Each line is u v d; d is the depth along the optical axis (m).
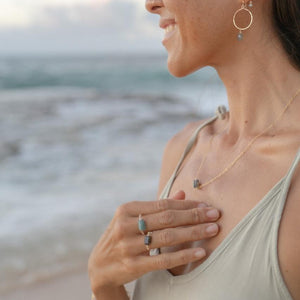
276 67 1.22
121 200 6.45
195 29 1.18
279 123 1.21
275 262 0.99
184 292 1.17
